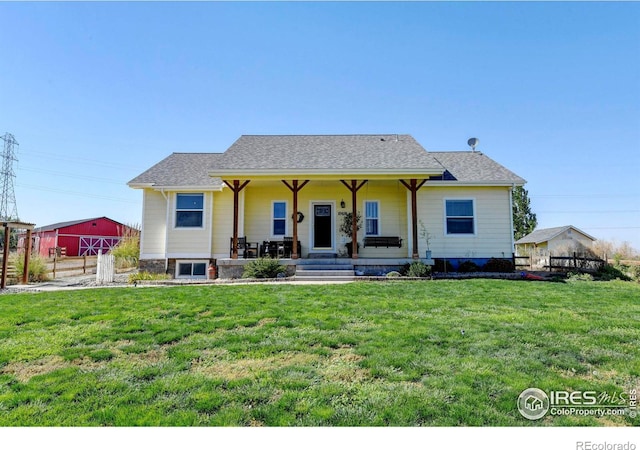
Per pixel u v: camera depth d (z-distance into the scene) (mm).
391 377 3564
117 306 6703
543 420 2814
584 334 4867
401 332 4992
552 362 3914
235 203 12445
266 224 14180
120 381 3518
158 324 5496
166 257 13516
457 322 5508
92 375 3668
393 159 13000
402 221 14039
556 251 17703
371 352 4250
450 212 13477
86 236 35531
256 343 4621
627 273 12891
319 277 10977
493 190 13508
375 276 11398
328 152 13875
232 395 3223
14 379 3600
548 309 6367
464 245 13297
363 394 3213
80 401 3143
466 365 3832
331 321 5605
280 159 13094
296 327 5332
